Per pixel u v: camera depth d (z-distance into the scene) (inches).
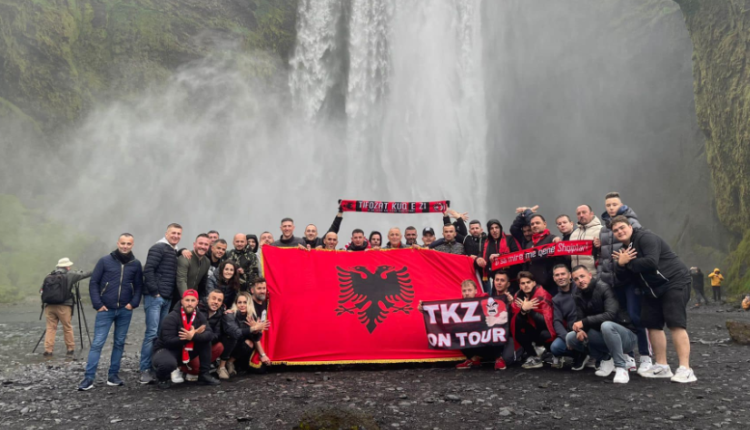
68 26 1461.6
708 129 1171.3
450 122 1780.3
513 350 301.7
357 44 1803.6
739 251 997.8
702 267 1226.6
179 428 198.8
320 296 324.5
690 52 1450.5
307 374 297.0
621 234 251.0
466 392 244.2
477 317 301.3
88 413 225.5
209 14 1648.6
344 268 336.2
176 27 1594.5
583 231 310.2
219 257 328.5
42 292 422.3
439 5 1813.5
